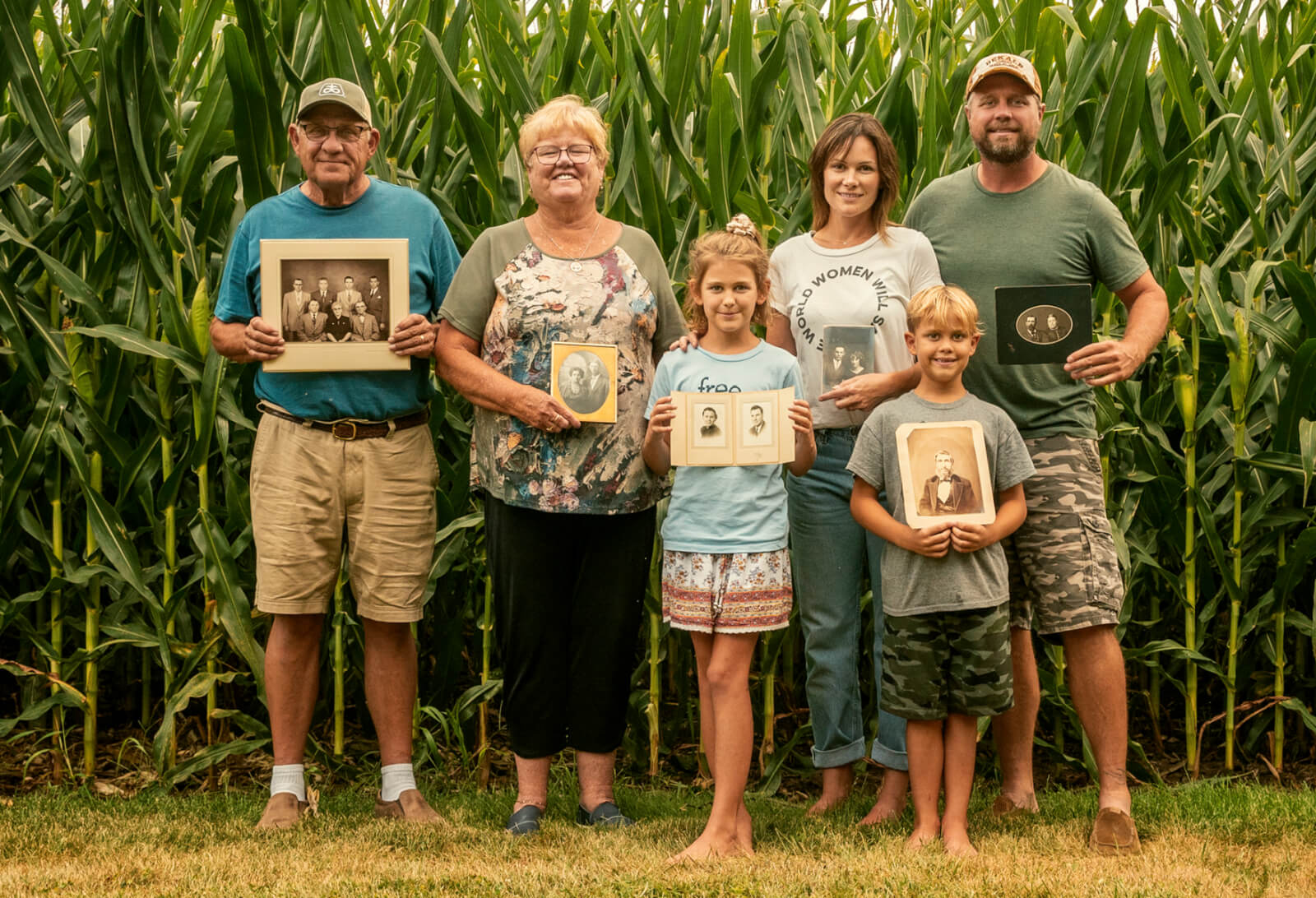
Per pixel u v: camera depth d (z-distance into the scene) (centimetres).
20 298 334
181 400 359
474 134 341
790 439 264
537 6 396
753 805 331
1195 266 366
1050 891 225
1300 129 366
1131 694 421
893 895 222
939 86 367
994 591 267
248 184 327
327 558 298
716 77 338
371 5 399
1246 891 230
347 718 415
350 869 249
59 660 338
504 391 279
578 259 289
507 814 310
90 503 330
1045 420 289
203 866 250
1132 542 367
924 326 273
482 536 371
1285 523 356
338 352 287
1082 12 366
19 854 264
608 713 299
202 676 340
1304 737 388
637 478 287
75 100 350
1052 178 296
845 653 312
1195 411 370
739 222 288
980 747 372
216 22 391
